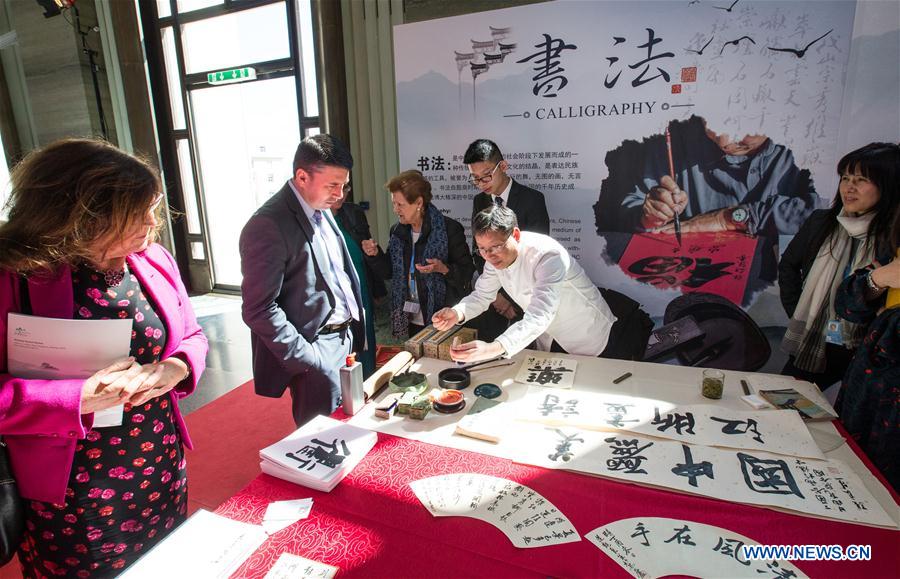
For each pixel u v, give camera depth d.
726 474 1.07
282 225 1.49
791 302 2.26
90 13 4.27
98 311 0.97
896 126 2.02
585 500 1.01
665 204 2.42
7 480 0.94
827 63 2.06
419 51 2.72
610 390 1.48
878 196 1.86
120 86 4.44
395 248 2.55
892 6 1.93
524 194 2.45
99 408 0.90
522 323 1.52
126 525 1.06
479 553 0.89
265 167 4.52
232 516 1.00
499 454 1.18
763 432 1.22
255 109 4.36
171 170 4.85
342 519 0.98
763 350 2.38
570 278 1.79
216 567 0.86
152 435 1.09
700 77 2.24
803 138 2.15
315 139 1.48
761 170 2.24
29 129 4.79
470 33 2.59
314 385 1.61
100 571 1.04
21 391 0.85
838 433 1.23
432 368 1.69
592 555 0.87
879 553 0.86
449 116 2.74
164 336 1.09
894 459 1.36
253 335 1.65
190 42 4.42
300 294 1.56
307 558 0.89
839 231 2.05
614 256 2.56
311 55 3.99
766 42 2.12
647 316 2.54
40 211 0.85
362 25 3.00
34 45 4.42
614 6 2.31
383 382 1.56
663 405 1.37
